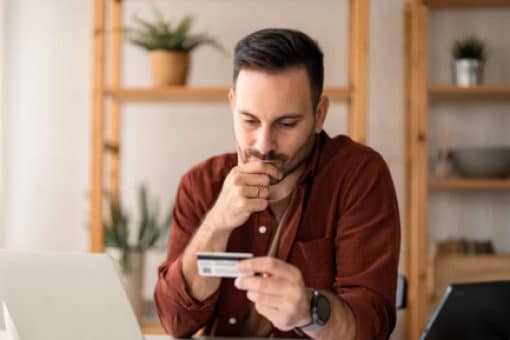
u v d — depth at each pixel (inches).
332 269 61.4
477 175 114.0
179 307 58.9
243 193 54.7
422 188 109.4
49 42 123.0
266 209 62.7
